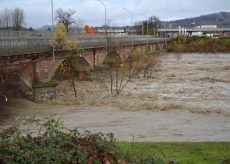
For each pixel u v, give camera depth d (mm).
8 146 12477
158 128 38781
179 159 18906
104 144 13508
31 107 49500
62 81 72938
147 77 83250
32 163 11812
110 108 49969
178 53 160500
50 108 49719
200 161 18781
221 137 34375
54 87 56188
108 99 56594
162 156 18922
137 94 60969
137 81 76750
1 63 48188
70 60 70062
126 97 58219
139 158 13891
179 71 96188
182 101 54812
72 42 66688
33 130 32969
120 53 94688
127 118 43938
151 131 37344
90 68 82562
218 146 23750
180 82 75500
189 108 49656
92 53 83562
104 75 83188
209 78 80938
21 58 51812
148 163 13586
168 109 49156
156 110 48625
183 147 22969
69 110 48656
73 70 72188
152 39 155625
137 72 85188
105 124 40875
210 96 59094
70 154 12320
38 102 53562
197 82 75562
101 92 62812
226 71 95812
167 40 192750
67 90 64000
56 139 13258
